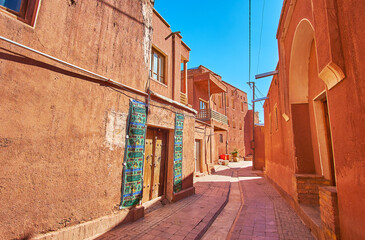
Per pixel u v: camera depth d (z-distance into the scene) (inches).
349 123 95.1
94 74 155.0
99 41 166.7
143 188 217.3
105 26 173.5
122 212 174.1
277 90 303.3
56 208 128.0
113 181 167.9
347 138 97.2
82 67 151.2
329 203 114.1
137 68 205.5
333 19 98.8
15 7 121.3
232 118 1254.9
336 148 108.7
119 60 184.7
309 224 159.2
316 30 115.5
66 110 137.3
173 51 325.1
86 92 151.3
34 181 118.2
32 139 118.5
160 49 289.9
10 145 109.2
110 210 164.1
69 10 145.2
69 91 139.9
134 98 196.5
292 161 224.5
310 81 207.3
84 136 147.6
